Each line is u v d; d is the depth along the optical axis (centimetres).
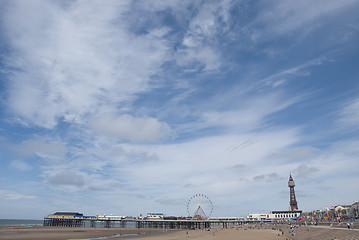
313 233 8469
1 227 15612
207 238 9612
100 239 9306
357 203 13738
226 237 10000
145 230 16125
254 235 10769
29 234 10538
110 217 19462
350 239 5794
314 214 19425
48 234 10812
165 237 10144
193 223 19525
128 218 19538
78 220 19725
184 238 9594
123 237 10181
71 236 10175
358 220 8581
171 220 18888
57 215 19812
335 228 7706
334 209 16288
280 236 10369
